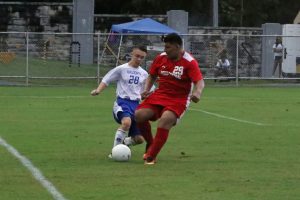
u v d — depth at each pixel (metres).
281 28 98.19
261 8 152.88
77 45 99.38
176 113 26.58
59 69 90.25
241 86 84.12
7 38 100.31
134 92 29.06
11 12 104.94
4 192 21.44
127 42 90.00
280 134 37.66
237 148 31.95
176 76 26.59
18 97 63.62
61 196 20.91
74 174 24.61
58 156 28.91
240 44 92.25
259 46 92.88
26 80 79.88
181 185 22.77
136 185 22.69
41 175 24.33
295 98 66.56
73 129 39.22
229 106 56.72
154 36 89.19
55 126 40.66
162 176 24.36
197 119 45.72
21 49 100.50
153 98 27.27
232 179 23.94
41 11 105.75
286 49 92.25
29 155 29.11
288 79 86.81
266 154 30.06
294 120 45.47
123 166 26.45
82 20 102.62
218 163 27.44
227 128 40.44
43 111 50.31
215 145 33.00
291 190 22.09
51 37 99.81
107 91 73.75
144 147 31.84
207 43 89.94
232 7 145.25
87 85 81.62
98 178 23.86
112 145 32.53
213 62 89.94
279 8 157.62
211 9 129.62
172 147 32.16
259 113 50.53
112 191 21.70
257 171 25.64
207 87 81.88
